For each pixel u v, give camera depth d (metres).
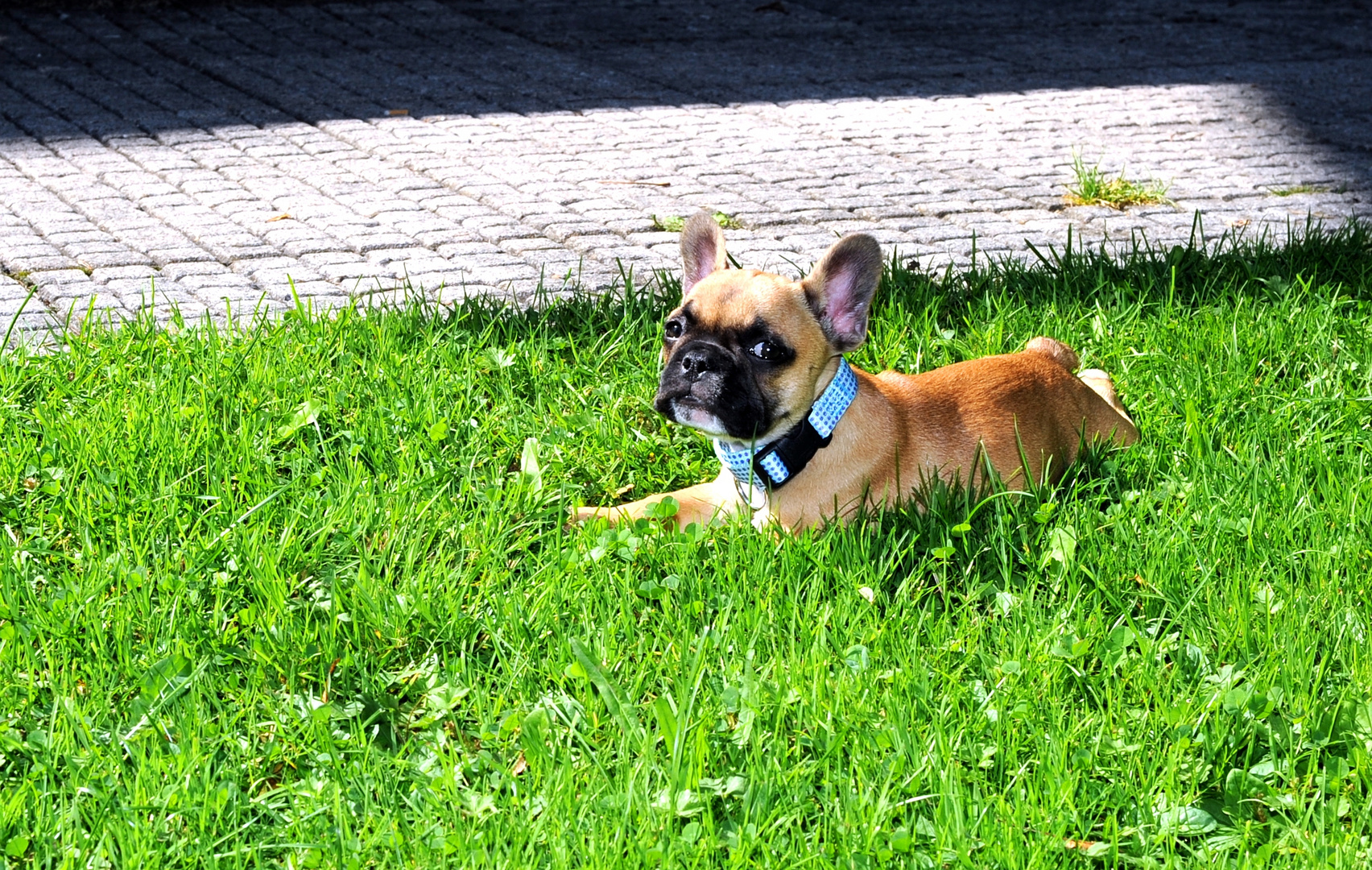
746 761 2.32
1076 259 3.13
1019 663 2.39
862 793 2.30
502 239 3.27
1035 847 2.26
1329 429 2.74
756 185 3.51
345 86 4.36
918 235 3.32
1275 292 3.03
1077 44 5.30
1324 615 2.45
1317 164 3.81
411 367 2.81
